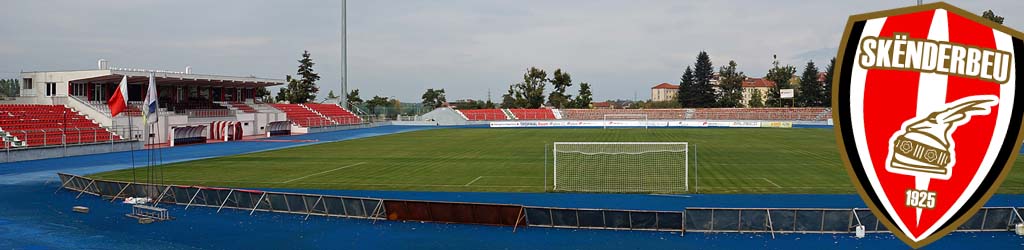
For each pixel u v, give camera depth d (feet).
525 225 49.03
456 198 66.59
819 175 83.35
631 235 46.26
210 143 160.56
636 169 89.86
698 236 45.78
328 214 53.78
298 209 54.75
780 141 160.76
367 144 155.63
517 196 67.15
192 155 121.80
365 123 279.49
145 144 146.82
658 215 47.03
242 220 52.49
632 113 349.61
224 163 104.68
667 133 212.43
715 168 91.81
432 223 50.67
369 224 50.65
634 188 71.87
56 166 100.12
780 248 42.34
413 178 82.74
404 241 45.16
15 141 116.78
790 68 425.69
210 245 44.45
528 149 134.62
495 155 118.83
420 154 122.83
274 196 55.36
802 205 60.75
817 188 71.46
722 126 278.26
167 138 161.99
